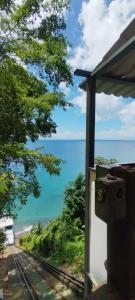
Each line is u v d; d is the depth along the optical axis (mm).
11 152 6914
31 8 7371
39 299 5223
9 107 6992
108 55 3037
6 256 11656
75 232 10992
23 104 7254
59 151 154000
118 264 1381
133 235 1293
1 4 7000
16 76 6953
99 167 1537
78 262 7910
